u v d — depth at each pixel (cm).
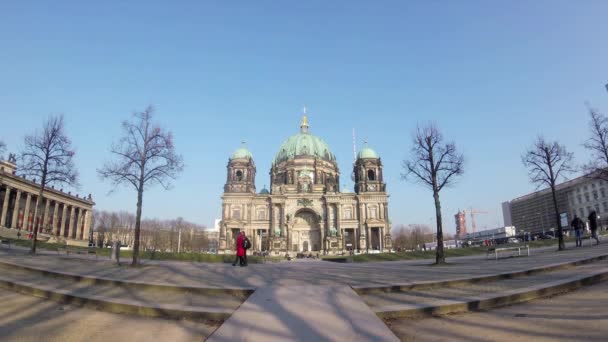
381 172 12850
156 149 3644
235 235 12244
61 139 4284
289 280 1939
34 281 1859
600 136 4294
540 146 4519
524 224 17875
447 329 1102
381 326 1080
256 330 1048
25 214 8475
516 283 1691
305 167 13200
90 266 2844
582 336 945
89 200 11156
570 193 14188
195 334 1091
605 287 1502
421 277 1998
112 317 1268
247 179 12756
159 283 1730
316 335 1005
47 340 1020
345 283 1777
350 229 12481
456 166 3975
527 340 955
